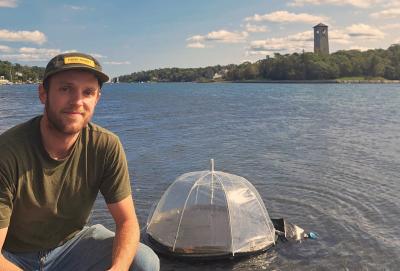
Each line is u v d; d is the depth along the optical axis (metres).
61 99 0.96
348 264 1.81
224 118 8.55
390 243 2.01
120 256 1.07
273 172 3.46
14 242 1.07
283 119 8.28
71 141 1.01
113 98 17.94
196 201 1.95
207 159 4.08
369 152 4.38
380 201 2.64
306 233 2.10
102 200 2.57
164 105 12.96
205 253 1.81
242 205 1.95
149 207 2.55
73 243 1.15
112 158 1.08
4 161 0.97
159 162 3.92
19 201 1.00
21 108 10.66
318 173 3.41
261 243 1.90
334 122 7.59
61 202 1.05
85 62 0.96
